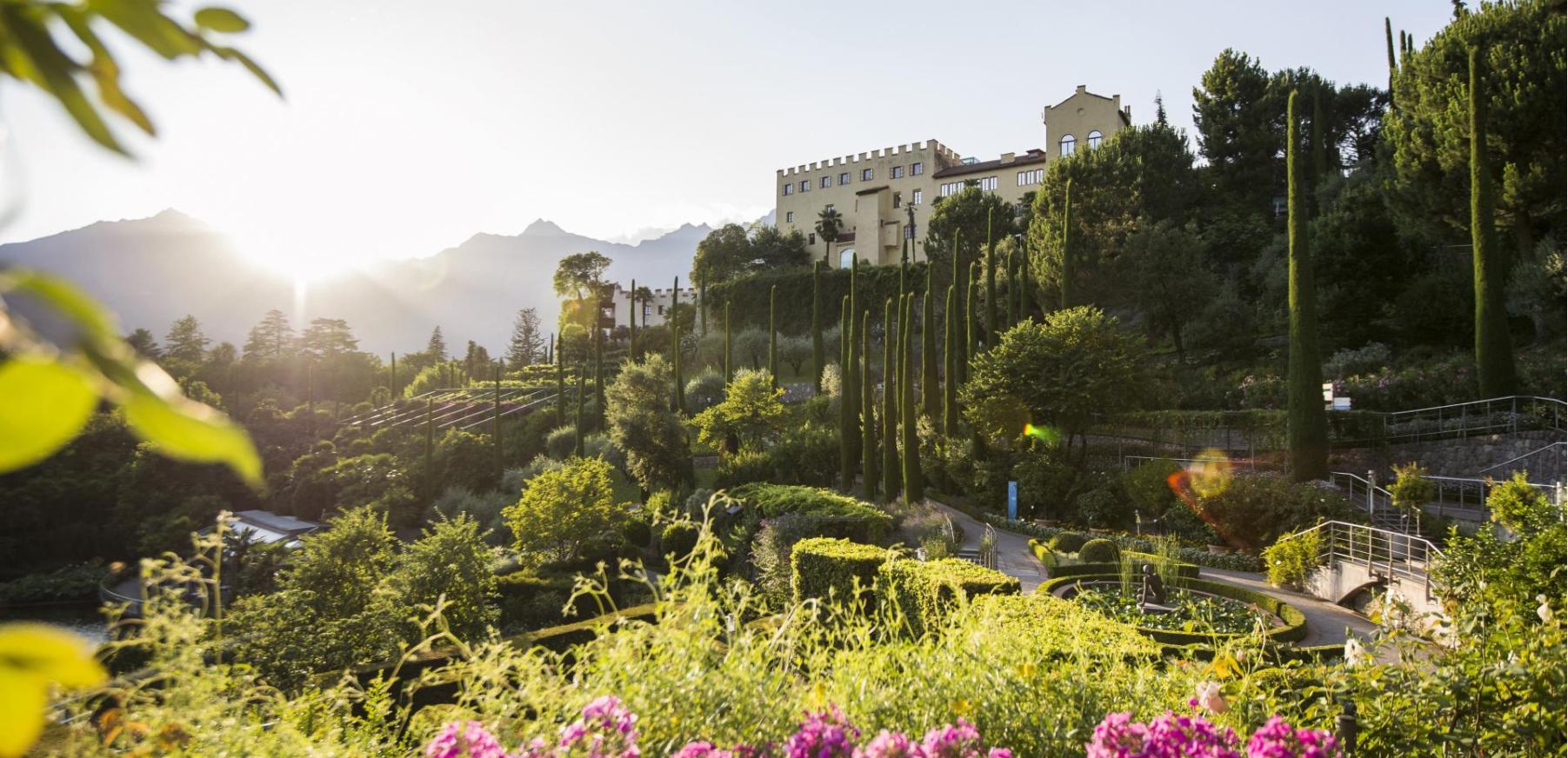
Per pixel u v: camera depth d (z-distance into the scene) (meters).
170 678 3.80
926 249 69.56
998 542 29.09
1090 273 48.81
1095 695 4.79
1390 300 40.44
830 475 43.19
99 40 0.68
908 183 92.50
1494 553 8.05
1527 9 34.72
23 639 0.60
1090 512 30.03
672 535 30.94
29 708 0.60
